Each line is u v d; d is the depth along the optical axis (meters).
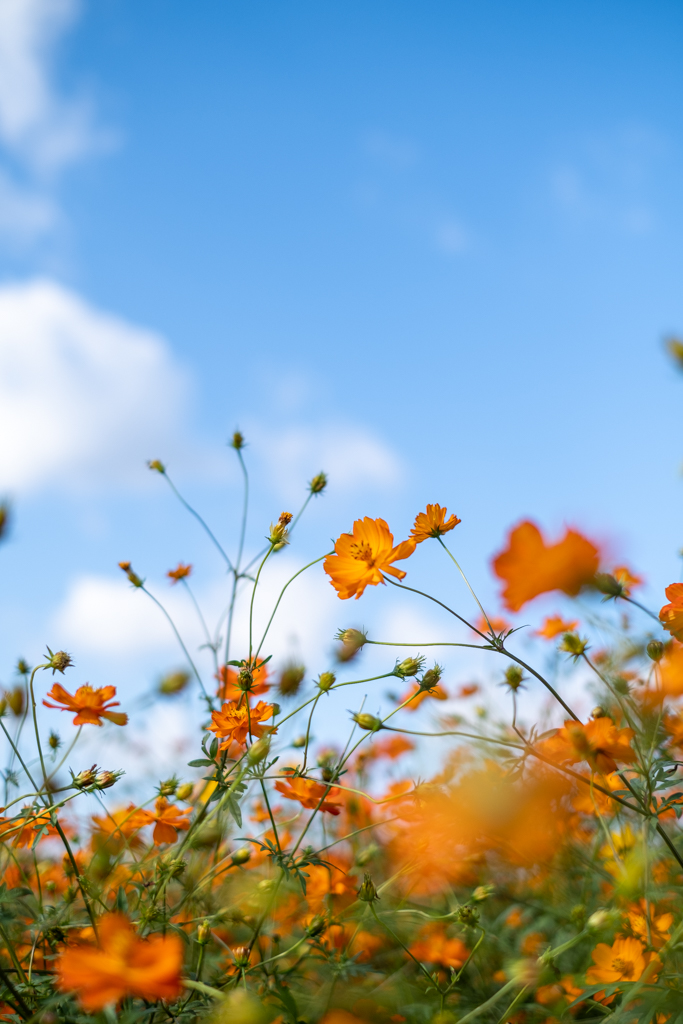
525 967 0.82
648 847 0.87
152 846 0.95
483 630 1.10
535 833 0.90
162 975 0.71
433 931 0.98
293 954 0.88
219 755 0.88
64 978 0.76
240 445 1.13
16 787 0.95
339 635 0.89
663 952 0.83
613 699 0.96
